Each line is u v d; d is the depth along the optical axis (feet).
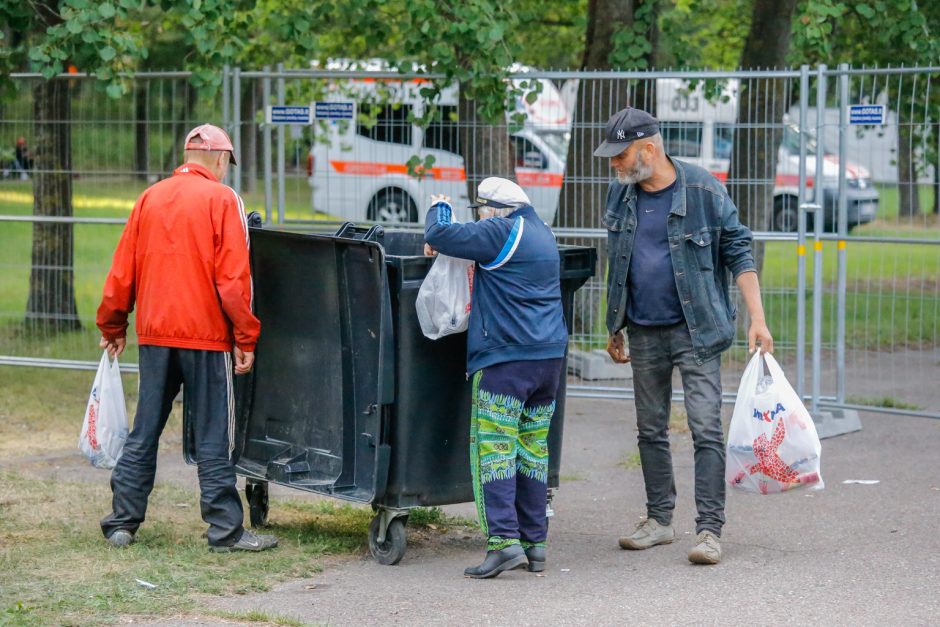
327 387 20.57
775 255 36.24
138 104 33.96
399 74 34.12
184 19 31.99
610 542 21.83
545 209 46.96
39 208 35.17
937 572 18.99
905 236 33.73
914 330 36.35
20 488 25.02
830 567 19.48
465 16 32.48
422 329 19.26
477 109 34.96
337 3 35.29
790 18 41.29
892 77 32.37
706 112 42.16
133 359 36.50
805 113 31.14
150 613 16.97
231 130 33.71
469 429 20.31
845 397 33.81
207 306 20.08
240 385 22.09
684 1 48.57
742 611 17.21
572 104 46.39
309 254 20.35
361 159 36.91
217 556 20.12
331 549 20.92
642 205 20.77
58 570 19.06
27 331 35.65
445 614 17.20
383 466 19.51
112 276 20.68
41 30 35.94
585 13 50.47
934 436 30.53
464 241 18.63
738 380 34.60
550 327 19.39
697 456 20.39
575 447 30.30
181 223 19.98
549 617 17.04
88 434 21.53
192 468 27.81
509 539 19.22
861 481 25.93
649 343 20.98
